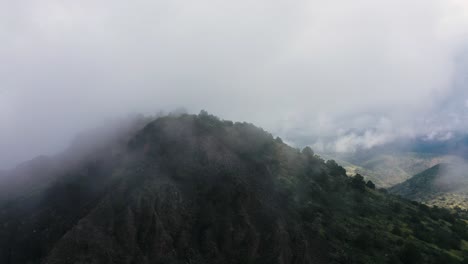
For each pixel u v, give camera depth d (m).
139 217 62.47
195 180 75.81
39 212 77.81
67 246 55.78
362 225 87.69
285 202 83.69
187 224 65.88
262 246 65.00
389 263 71.81
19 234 72.56
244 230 65.75
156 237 59.94
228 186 73.75
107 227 59.91
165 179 72.75
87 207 70.50
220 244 63.31
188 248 61.25
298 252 66.25
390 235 85.75
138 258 57.00
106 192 71.56
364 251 75.12
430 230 95.56
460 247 89.50
